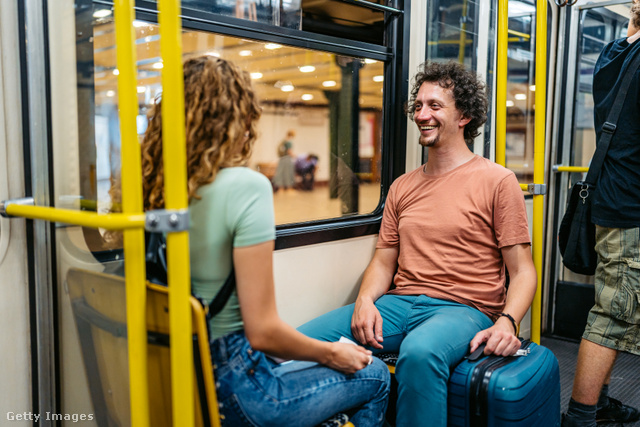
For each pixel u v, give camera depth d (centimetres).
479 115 216
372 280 221
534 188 228
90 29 152
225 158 124
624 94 206
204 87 122
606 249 209
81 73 150
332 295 229
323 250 222
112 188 158
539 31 219
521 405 161
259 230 120
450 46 260
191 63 127
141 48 172
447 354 169
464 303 200
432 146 212
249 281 121
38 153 143
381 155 246
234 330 128
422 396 166
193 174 122
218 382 123
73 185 151
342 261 231
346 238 231
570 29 324
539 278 233
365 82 248
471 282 202
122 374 125
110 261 136
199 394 119
